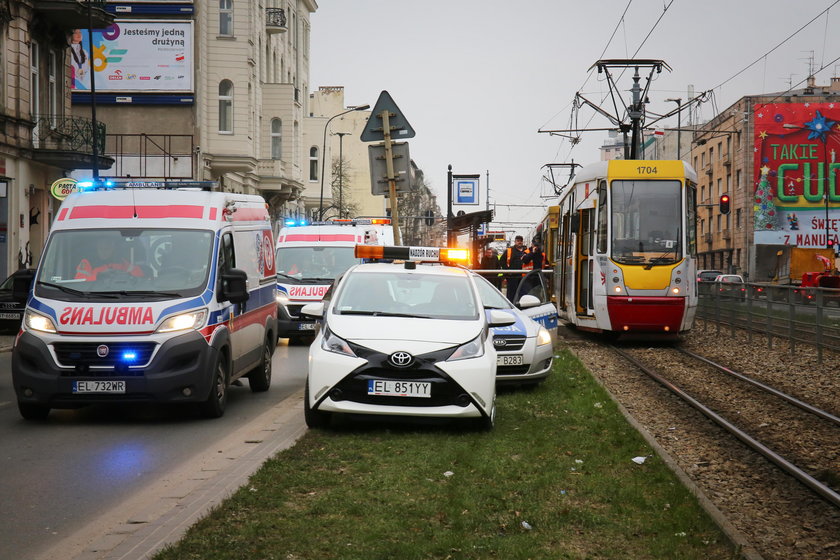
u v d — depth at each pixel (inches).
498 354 513.3
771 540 259.4
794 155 3029.0
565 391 518.3
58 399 415.5
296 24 2795.3
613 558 223.3
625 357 781.9
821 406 532.7
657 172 879.7
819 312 756.6
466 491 279.9
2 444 378.9
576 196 944.9
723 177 3351.4
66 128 1337.4
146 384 414.6
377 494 275.4
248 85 1968.5
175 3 1748.3
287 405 484.1
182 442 382.3
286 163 2288.4
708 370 700.7
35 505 278.8
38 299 431.2
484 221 1471.5
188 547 220.2
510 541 232.2
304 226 917.2
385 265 451.5
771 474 346.0
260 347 535.2
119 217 466.3
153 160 1758.1
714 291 1083.9
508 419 423.8
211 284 447.2
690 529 246.8
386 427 393.4
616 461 331.0
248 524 241.1
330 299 438.3
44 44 1315.2
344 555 217.6
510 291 786.2
